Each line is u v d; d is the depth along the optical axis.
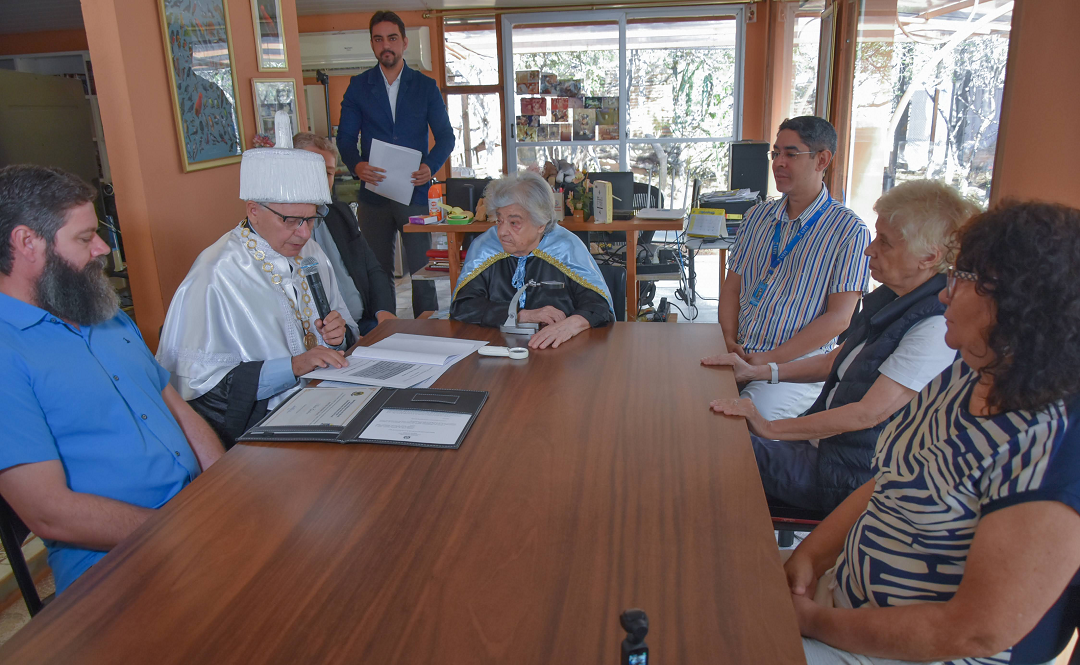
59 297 1.43
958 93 3.70
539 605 0.96
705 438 1.46
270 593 1.00
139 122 3.03
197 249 3.53
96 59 2.92
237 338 2.04
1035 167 2.74
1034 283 0.90
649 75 8.06
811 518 1.83
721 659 0.85
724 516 1.16
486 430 1.51
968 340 1.00
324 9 7.71
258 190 2.02
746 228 2.69
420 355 1.98
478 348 2.07
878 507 1.22
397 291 6.49
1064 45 2.56
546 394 1.71
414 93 4.58
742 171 4.87
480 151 8.37
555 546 1.09
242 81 4.01
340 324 2.21
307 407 1.63
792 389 2.33
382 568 1.04
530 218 2.34
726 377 1.82
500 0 7.70
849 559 1.25
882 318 1.75
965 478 1.02
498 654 0.87
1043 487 0.92
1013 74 2.85
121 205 3.10
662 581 1.00
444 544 1.10
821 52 5.61
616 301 3.00
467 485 1.28
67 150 4.23
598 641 0.89
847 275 2.37
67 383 1.46
